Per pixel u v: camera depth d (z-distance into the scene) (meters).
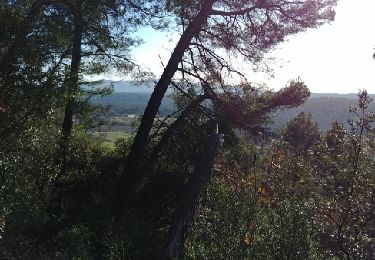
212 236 7.32
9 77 8.96
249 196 7.13
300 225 6.67
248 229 7.04
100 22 14.27
